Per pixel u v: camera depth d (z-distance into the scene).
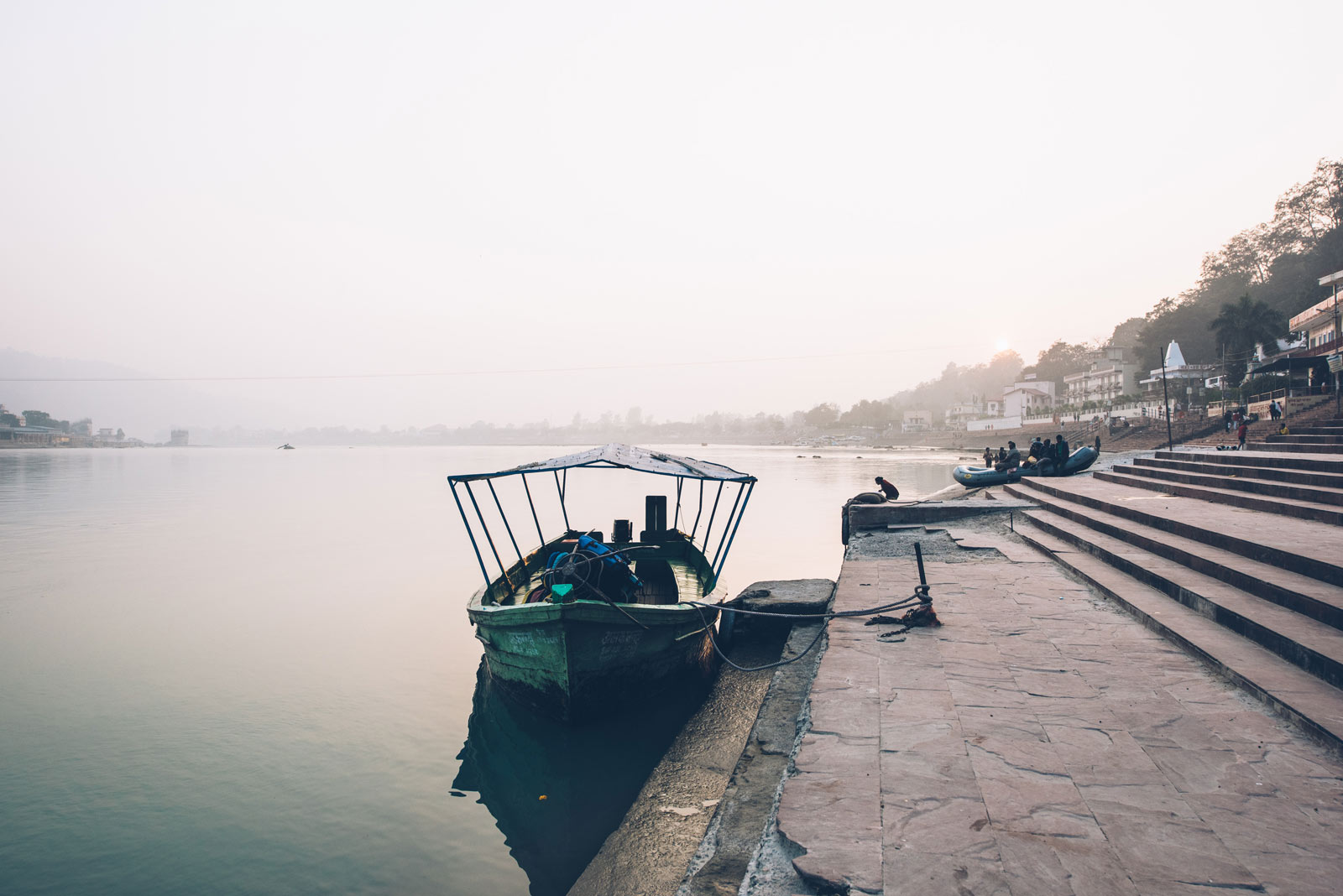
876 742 4.17
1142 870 2.91
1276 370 34.97
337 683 10.08
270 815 6.62
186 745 8.12
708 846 4.01
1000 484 22.11
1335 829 3.18
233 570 18.14
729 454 122.81
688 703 9.14
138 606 14.45
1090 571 8.44
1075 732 4.26
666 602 10.60
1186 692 4.85
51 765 7.61
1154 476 14.92
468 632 12.64
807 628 9.18
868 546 11.87
